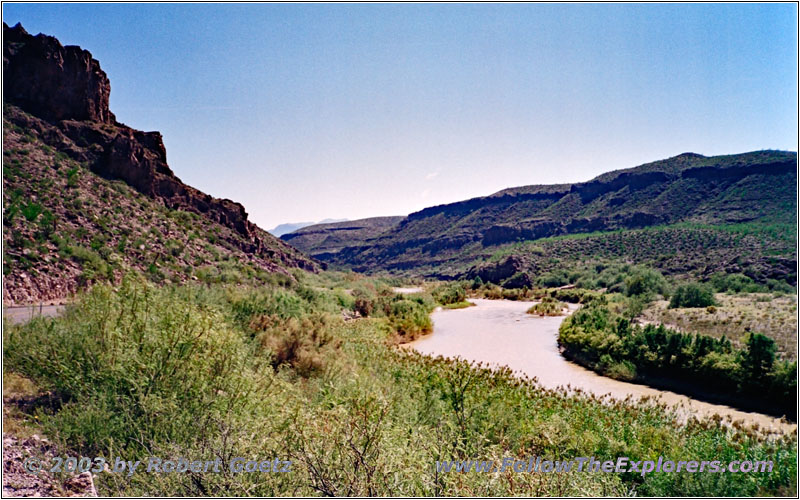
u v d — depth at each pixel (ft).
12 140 109.50
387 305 136.26
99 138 135.33
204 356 22.48
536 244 402.11
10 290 60.90
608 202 497.05
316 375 37.37
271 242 236.43
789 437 40.68
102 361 21.22
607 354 81.05
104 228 95.14
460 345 105.60
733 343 82.33
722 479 29.58
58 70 135.23
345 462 16.57
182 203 150.00
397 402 29.48
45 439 17.47
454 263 510.17
